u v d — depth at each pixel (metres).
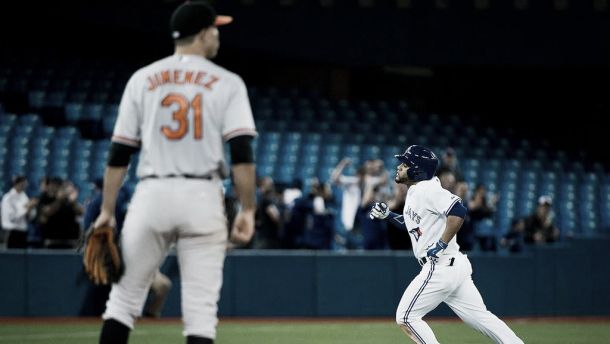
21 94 78.19
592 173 86.75
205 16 17.14
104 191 16.77
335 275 52.59
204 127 16.53
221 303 51.56
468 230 53.28
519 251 61.84
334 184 63.28
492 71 95.31
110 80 82.81
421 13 86.19
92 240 16.64
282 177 73.81
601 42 85.94
